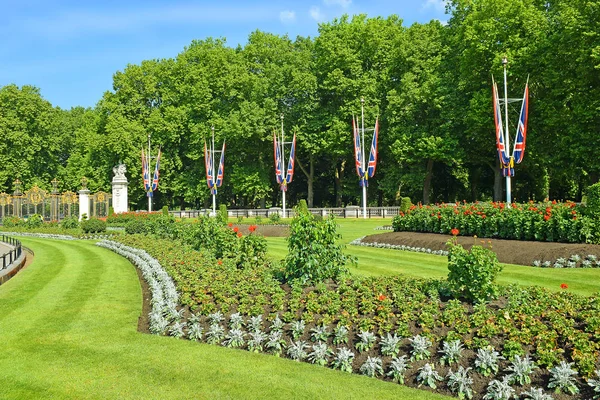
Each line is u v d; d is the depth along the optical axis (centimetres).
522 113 2825
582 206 1645
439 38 4541
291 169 4612
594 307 798
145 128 5734
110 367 800
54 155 6838
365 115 4497
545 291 915
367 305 893
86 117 7112
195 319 983
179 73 5688
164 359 826
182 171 5947
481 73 3781
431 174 4572
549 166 3634
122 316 1127
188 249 1805
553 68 3269
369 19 4794
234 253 1545
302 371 753
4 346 922
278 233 3048
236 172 5306
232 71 5303
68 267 1916
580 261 1472
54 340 951
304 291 1023
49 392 712
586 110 3133
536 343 705
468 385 666
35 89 6556
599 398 599
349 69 4659
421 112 4403
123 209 5159
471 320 793
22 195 5106
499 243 1767
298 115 5000
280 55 5312
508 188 2862
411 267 1605
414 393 668
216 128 5244
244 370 764
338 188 5328
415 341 746
